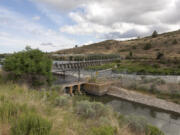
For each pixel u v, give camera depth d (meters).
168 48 64.56
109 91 24.31
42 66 12.88
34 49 14.05
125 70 33.62
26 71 12.32
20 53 13.13
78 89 23.36
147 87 21.02
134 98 19.92
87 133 3.95
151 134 6.25
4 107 3.44
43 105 5.13
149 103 17.88
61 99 6.75
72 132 3.66
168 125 12.44
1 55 27.83
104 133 4.05
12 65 11.80
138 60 51.69
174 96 17.70
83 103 6.76
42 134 2.82
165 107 16.33
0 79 9.61
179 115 14.64
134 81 24.09
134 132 5.90
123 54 78.94
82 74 33.16
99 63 57.09
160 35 103.00
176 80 22.28
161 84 20.84
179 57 43.72
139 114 14.92
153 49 71.06
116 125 5.48
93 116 6.02
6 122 2.93
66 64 40.72
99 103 7.38
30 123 2.86
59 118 4.20
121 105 18.11
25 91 6.38
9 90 5.90
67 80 25.33
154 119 13.71
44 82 13.85
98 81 25.69
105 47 120.44
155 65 39.00
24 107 3.96
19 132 2.61
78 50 125.38
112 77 27.95
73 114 5.57
